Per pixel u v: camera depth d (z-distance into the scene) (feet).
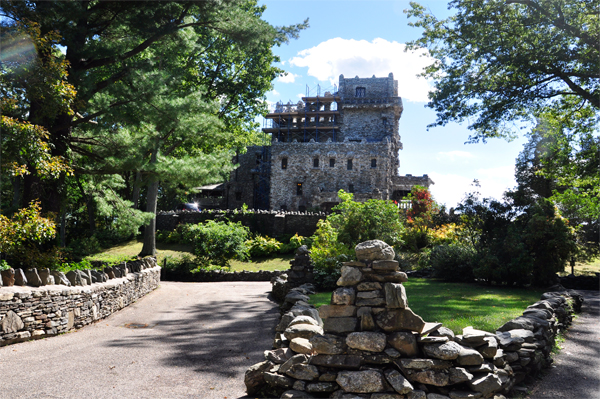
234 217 118.93
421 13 65.62
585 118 66.49
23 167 30.91
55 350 24.21
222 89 92.63
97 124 44.88
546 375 19.20
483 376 15.23
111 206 62.28
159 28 48.14
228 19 51.49
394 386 14.71
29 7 35.24
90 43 45.78
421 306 30.99
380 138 199.21
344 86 208.13
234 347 25.21
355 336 15.56
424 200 98.73
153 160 67.31
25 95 33.53
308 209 166.50
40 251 37.35
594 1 51.19
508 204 52.01
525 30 55.98
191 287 64.08
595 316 34.60
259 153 215.92
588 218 76.28
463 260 51.98
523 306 31.48
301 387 15.80
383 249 16.35
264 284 70.08
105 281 38.37
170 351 24.21
